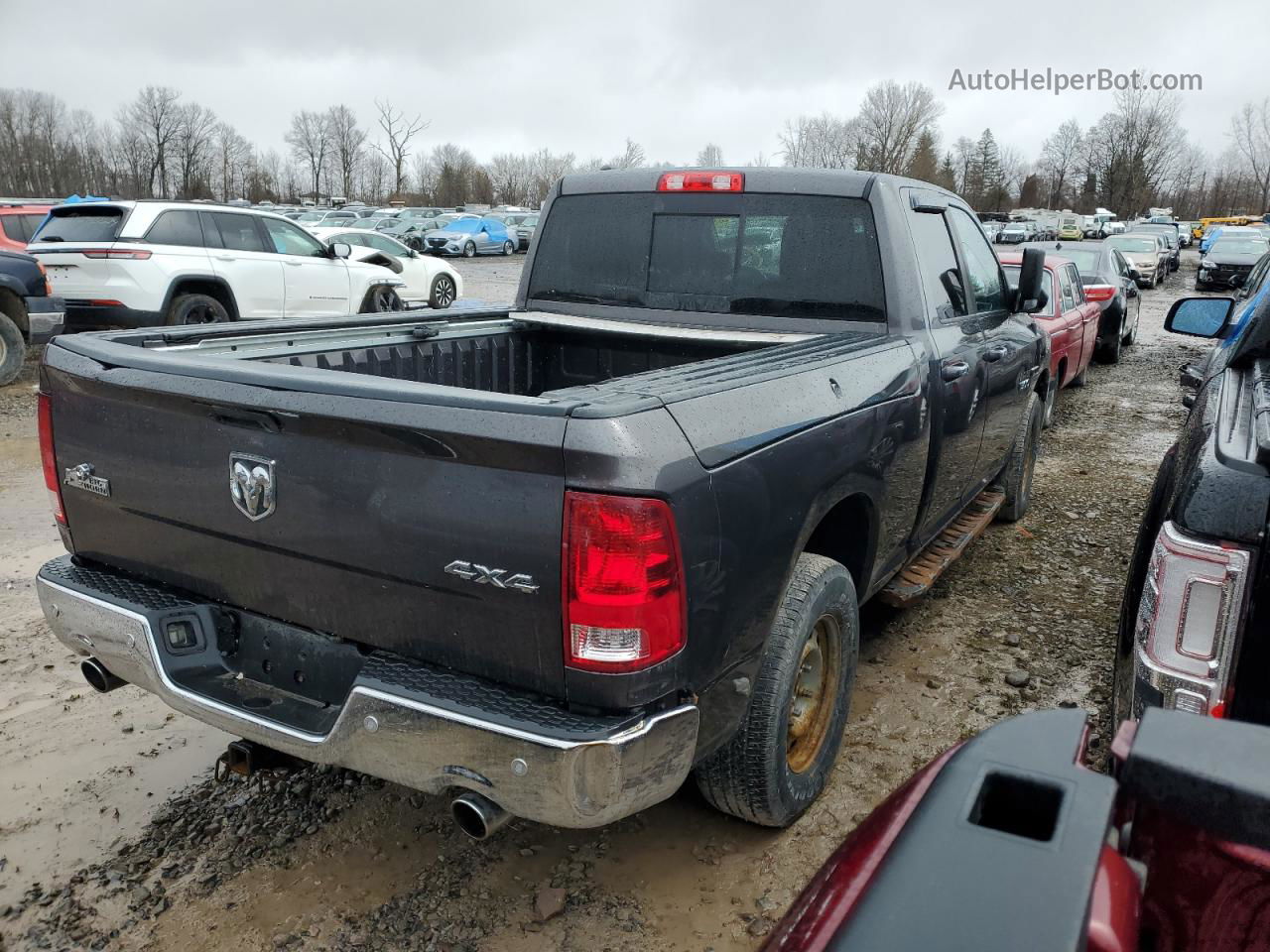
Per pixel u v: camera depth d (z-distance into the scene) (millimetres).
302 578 2314
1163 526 2045
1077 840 932
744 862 2771
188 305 10539
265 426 2246
